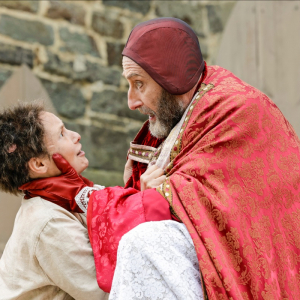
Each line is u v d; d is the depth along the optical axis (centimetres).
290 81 506
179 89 255
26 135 262
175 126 258
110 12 689
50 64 647
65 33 660
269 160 239
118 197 242
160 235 213
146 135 288
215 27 736
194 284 208
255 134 241
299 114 495
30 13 643
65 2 664
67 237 248
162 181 244
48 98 630
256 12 536
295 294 222
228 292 203
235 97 248
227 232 219
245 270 214
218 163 233
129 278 205
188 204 222
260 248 220
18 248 254
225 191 227
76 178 267
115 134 682
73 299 256
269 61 522
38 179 270
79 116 664
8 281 254
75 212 268
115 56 687
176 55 258
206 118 246
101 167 671
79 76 664
